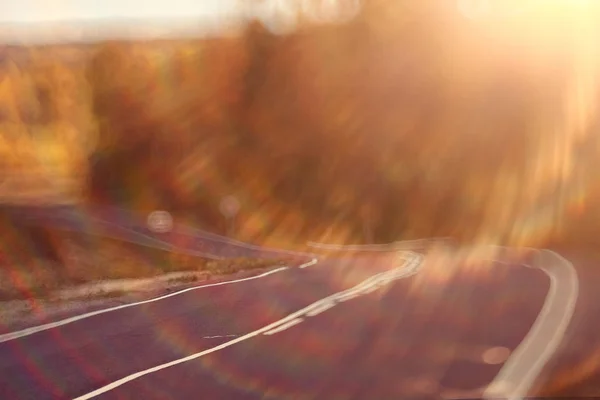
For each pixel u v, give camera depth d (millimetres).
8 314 16359
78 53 108500
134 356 11555
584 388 9328
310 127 68062
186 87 77000
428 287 22078
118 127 81812
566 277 25031
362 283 23516
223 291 21203
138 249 43281
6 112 108938
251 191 70125
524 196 58469
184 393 9172
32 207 59562
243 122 71750
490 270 28500
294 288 22047
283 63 68438
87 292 21391
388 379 9906
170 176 77500
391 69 64125
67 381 9828
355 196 67250
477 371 10406
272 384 9625
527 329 14117
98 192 82812
